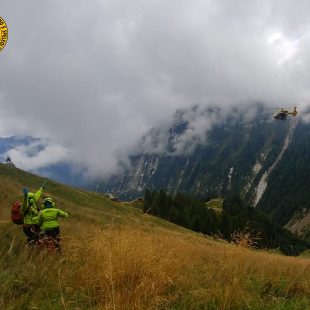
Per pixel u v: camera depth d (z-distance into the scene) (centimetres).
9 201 1978
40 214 1205
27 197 1218
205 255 1254
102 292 731
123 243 841
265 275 1045
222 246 1240
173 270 845
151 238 955
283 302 859
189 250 1195
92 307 698
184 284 842
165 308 733
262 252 1279
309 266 1380
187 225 11869
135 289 707
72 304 701
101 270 775
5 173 6156
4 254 943
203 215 13075
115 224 1001
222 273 958
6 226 1234
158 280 759
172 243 1141
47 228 1198
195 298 784
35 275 802
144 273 766
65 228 1474
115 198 8512
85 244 928
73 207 4050
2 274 790
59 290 749
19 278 777
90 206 6456
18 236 1188
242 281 916
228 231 12144
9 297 702
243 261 1069
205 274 959
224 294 794
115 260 779
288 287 982
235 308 777
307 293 984
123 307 667
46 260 884
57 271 826
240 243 1101
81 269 814
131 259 784
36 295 707
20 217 1209
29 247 1016
